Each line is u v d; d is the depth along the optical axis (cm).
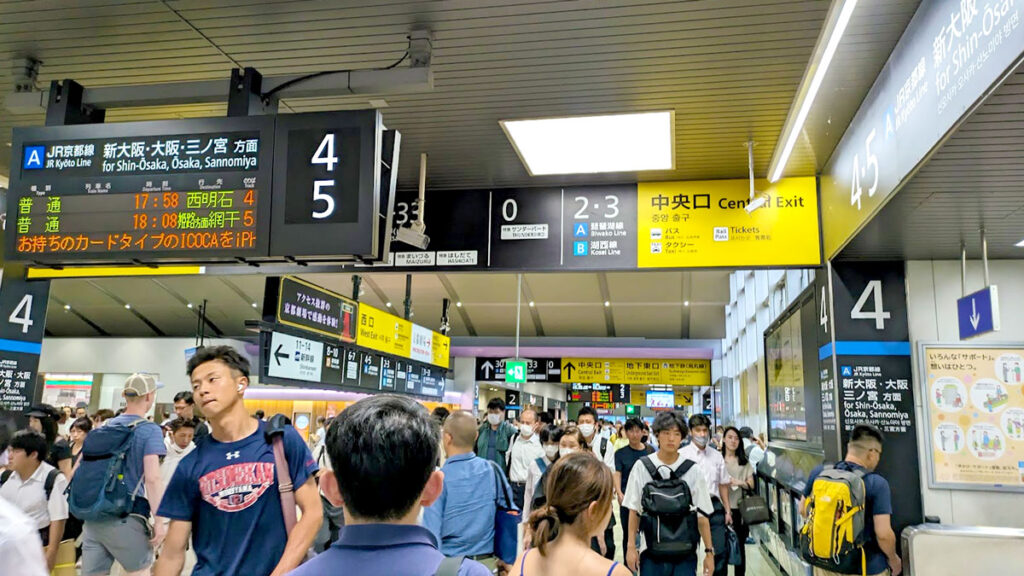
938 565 449
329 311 1060
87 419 769
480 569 118
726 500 537
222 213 381
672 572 399
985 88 274
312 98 476
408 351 1435
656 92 456
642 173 591
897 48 385
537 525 231
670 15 372
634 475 423
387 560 117
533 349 2367
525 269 612
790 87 445
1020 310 545
